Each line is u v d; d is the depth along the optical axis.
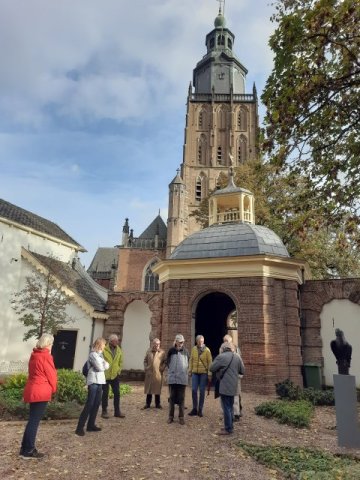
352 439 6.53
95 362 7.24
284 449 6.18
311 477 4.84
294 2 7.97
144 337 19.95
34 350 6.05
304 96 7.75
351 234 8.80
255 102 57.31
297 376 13.35
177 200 48.75
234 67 60.66
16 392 9.97
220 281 14.45
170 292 14.98
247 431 7.43
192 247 15.61
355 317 14.81
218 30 63.44
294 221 9.23
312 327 15.41
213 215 18.58
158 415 8.85
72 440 6.62
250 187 25.67
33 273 19.83
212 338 19.77
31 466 5.34
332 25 7.25
